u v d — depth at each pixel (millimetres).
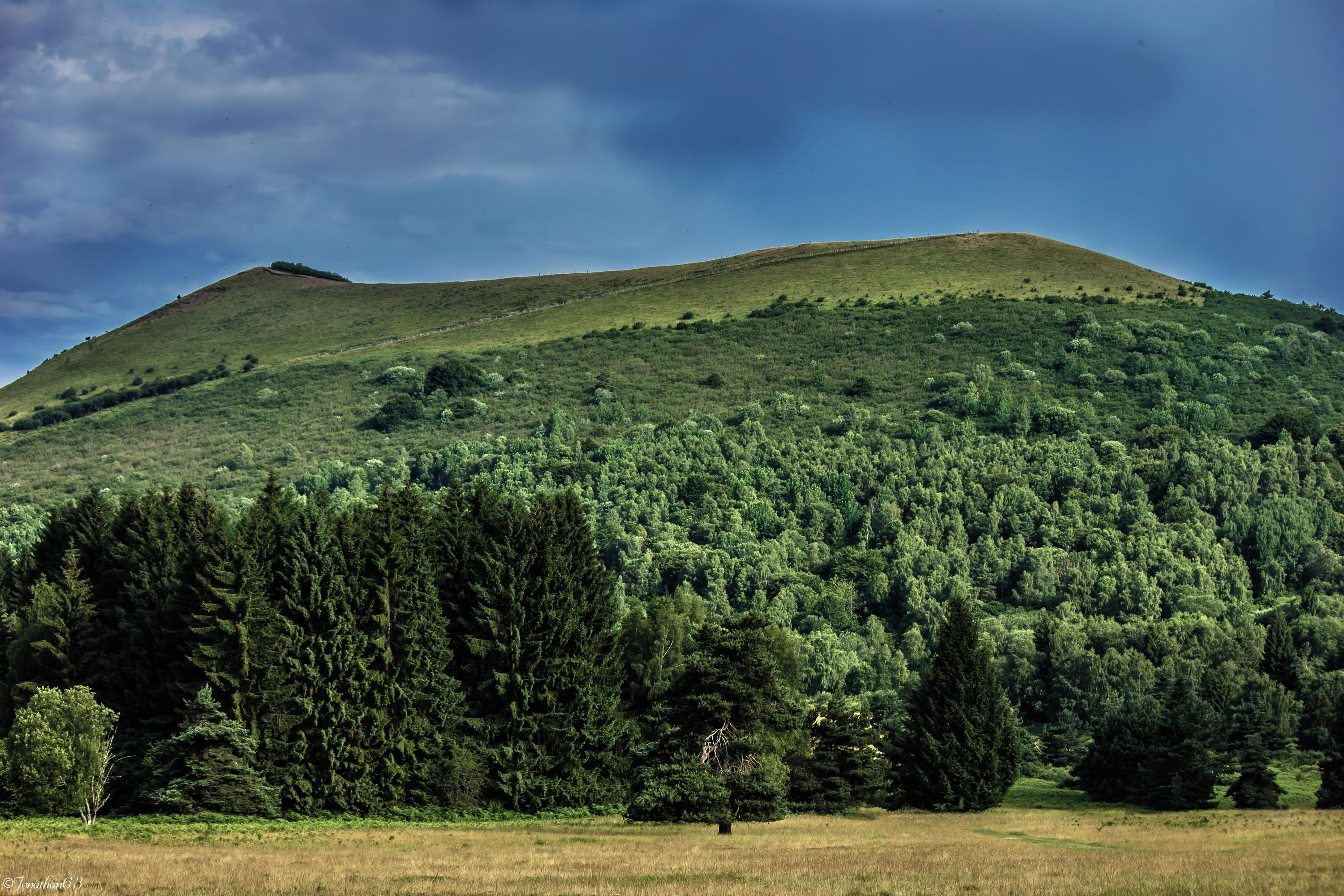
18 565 95812
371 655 66125
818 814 69312
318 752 63375
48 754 54719
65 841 49531
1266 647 113438
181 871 41219
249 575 64375
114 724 64125
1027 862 43062
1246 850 46281
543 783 66125
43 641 68938
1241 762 76750
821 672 115750
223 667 63125
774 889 37031
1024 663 115125
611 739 68812
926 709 74000
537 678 68875
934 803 71688
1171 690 95500
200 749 60250
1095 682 109750
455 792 65000
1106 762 79188
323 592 66062
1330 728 89938
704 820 53906
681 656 78375
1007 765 73312
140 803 60094
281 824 58250
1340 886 34906
